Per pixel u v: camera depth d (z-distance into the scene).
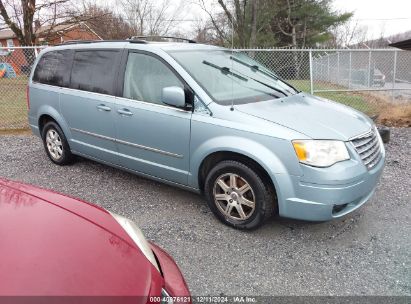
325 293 2.80
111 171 5.39
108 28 28.58
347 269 3.08
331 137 3.29
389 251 3.31
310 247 3.40
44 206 2.31
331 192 3.16
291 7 29.67
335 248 3.38
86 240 2.02
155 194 4.55
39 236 2.00
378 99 11.05
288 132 3.26
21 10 19.55
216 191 3.73
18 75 12.45
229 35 18.23
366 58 13.57
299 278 2.97
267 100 3.94
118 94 4.39
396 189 4.59
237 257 3.26
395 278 2.95
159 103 4.03
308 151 3.18
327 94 11.41
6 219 2.13
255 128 3.38
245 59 4.91
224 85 3.99
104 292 1.69
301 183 3.21
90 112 4.71
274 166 3.26
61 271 1.76
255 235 3.60
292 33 29.98
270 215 3.51
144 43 4.32
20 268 1.75
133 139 4.28
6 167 5.70
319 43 32.19
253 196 3.48
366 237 3.54
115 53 4.52
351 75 13.85
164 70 4.03
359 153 3.40
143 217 3.99
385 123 8.32
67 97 5.02
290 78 12.33
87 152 5.00
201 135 3.66
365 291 2.81
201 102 3.71
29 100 5.73
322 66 17.22
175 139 3.87
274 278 2.98
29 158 6.11
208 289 2.86
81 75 4.89
